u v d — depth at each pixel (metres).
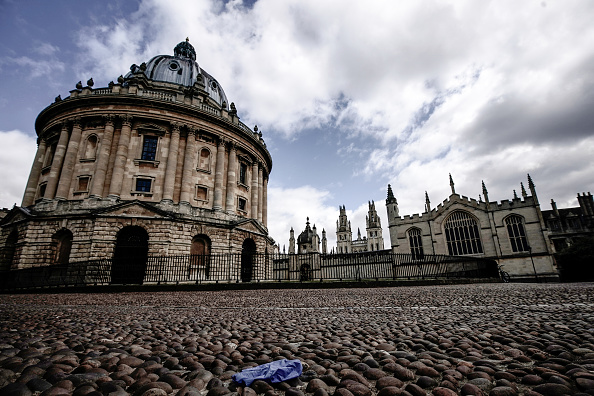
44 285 22.38
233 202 34.06
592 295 9.16
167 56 46.59
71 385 2.19
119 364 2.69
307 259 28.62
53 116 32.50
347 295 11.87
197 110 32.50
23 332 4.68
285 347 3.44
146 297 13.28
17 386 2.07
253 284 17.75
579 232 43.34
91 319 6.40
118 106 30.42
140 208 26.88
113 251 25.36
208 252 29.44
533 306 6.77
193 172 31.81
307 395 2.05
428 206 49.88
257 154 40.72
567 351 2.80
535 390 1.97
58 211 26.92
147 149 31.00
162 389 2.07
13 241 29.16
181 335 4.44
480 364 2.58
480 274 32.66
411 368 2.54
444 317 5.52
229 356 3.12
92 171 28.78
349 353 3.05
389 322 5.14
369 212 101.38
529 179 40.19
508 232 39.97
